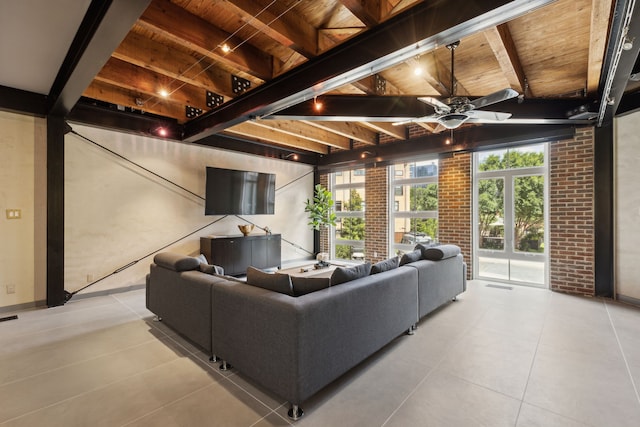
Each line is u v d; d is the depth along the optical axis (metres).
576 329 3.13
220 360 2.54
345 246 7.54
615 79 2.78
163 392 2.09
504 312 3.67
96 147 4.41
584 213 4.38
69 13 2.25
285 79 3.09
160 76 3.64
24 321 3.41
